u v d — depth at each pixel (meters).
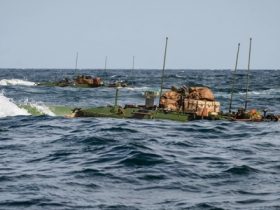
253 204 41.69
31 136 80.19
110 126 88.44
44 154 63.47
